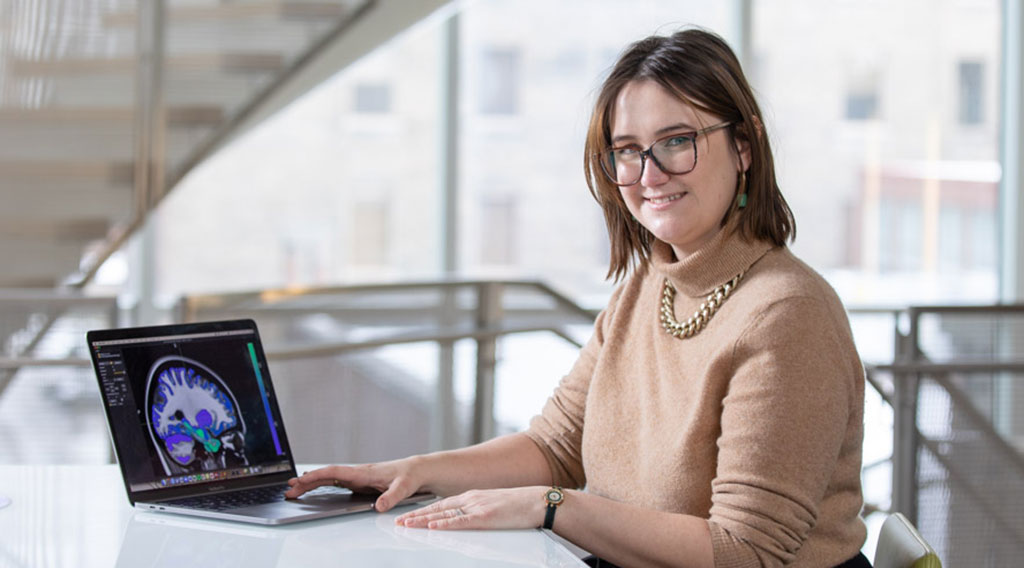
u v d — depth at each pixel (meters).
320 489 1.68
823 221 5.70
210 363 1.67
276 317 3.47
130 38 4.35
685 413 1.64
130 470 1.54
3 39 4.23
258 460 1.68
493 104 5.58
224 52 4.58
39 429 3.11
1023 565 3.30
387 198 5.50
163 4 4.38
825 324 1.57
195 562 1.29
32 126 4.31
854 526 1.67
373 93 5.46
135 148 4.41
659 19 5.63
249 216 5.39
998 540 3.30
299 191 5.43
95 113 4.35
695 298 1.69
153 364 1.61
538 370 3.82
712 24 5.64
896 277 5.72
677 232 1.67
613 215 1.85
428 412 3.54
